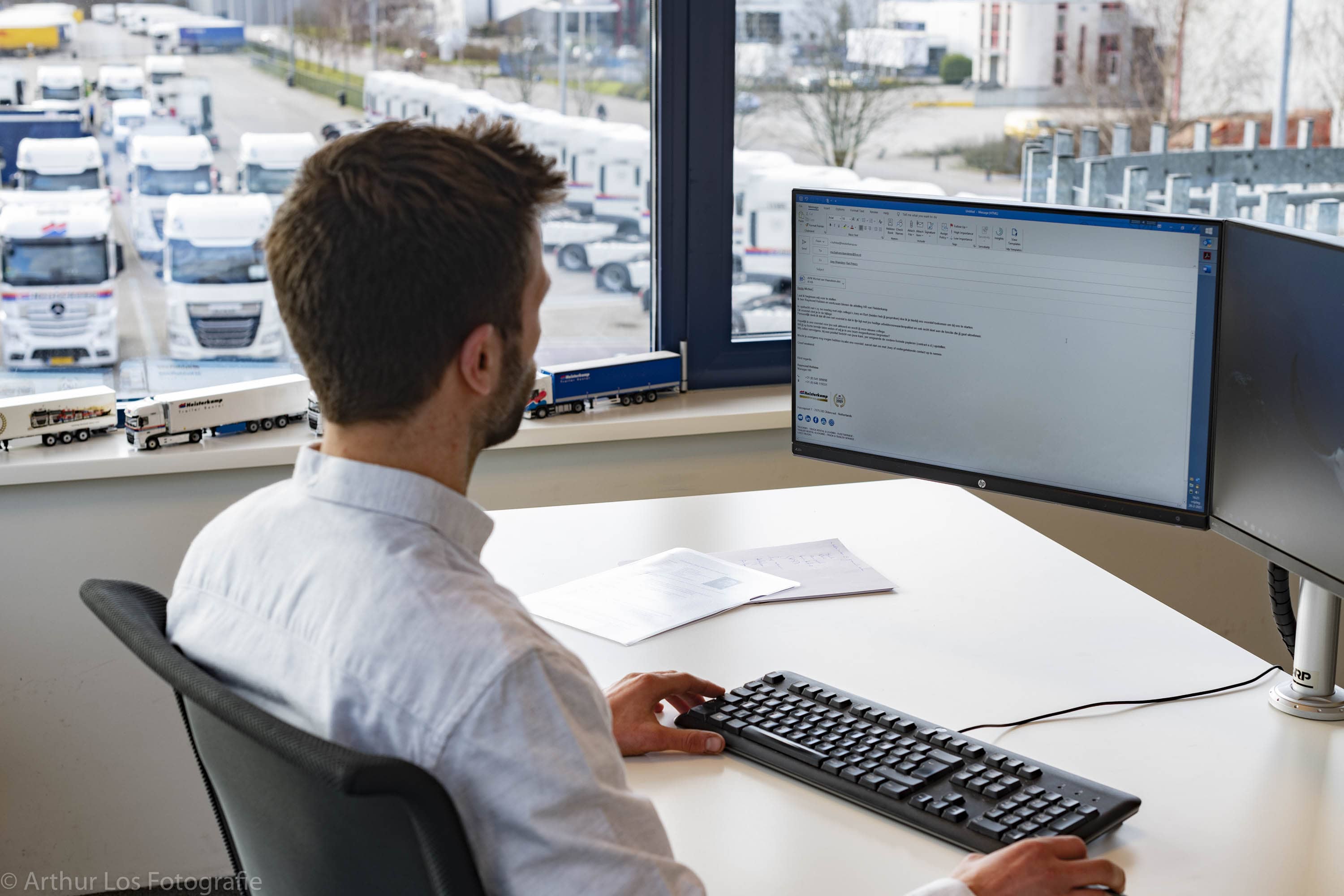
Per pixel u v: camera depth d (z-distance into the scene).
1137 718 1.18
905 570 1.55
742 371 2.46
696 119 2.30
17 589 2.03
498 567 1.55
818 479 2.38
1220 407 1.27
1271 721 1.18
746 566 1.55
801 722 1.13
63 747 2.10
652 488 2.30
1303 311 1.12
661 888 0.74
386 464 0.82
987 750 1.07
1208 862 0.95
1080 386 1.37
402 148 0.79
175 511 2.07
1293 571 1.17
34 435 2.00
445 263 0.78
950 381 1.47
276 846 0.81
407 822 0.70
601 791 0.74
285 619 0.78
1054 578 1.52
